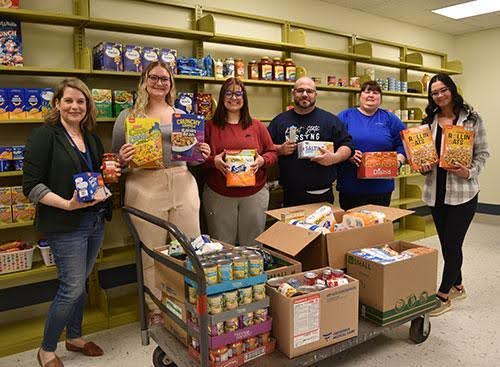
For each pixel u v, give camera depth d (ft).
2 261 8.04
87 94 6.83
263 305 5.87
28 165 6.36
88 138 7.04
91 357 7.84
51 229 6.55
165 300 6.45
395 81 16.16
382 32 16.65
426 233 16.58
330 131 9.95
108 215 7.38
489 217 19.70
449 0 14.62
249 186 9.23
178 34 10.28
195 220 8.32
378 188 10.30
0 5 7.87
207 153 8.11
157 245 8.05
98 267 9.54
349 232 7.59
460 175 8.64
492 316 9.20
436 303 7.80
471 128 8.85
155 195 7.82
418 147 8.77
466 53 20.25
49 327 6.90
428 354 7.63
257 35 12.53
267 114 13.06
